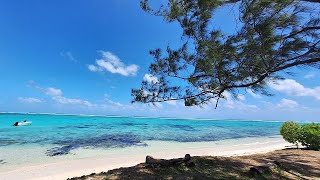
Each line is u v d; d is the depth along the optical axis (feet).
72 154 51.34
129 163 42.75
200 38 23.40
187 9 23.73
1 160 44.29
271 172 29.37
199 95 27.27
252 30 19.65
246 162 34.47
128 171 28.02
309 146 49.88
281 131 54.85
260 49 19.84
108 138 80.23
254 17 19.31
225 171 29.19
